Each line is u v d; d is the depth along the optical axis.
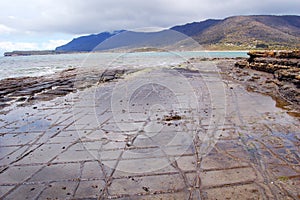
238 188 2.53
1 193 2.54
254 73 12.31
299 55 10.43
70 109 6.05
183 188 2.55
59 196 2.46
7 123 5.03
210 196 2.41
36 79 13.45
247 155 3.28
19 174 2.91
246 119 4.90
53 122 5.00
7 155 3.45
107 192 2.51
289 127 4.37
